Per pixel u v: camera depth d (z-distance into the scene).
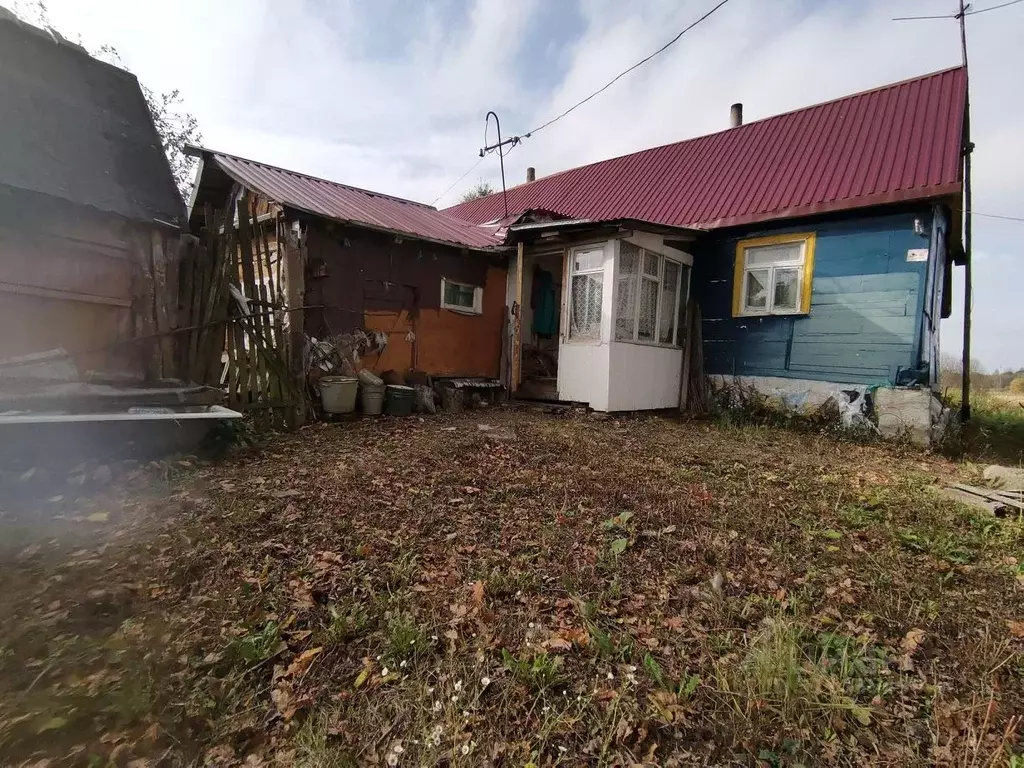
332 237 7.51
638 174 12.09
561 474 4.50
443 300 9.23
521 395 9.73
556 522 3.36
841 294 7.93
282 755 1.57
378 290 8.15
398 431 6.31
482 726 1.69
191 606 2.30
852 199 7.55
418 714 1.71
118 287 4.99
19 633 2.02
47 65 5.52
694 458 5.45
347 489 3.89
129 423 4.32
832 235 8.00
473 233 10.55
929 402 7.00
